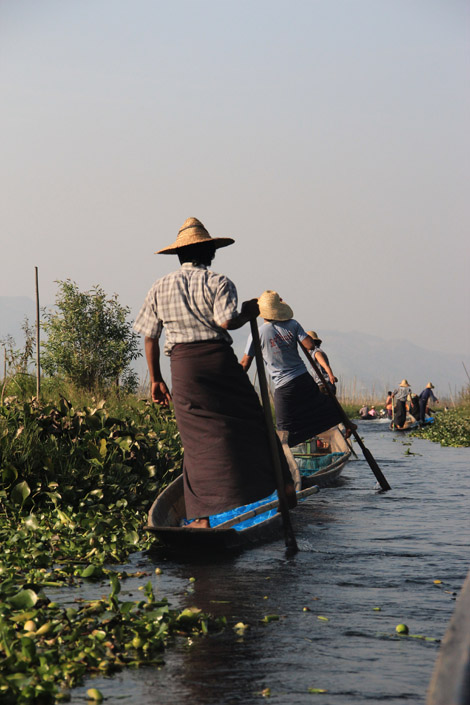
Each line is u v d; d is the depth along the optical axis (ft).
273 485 20.11
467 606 5.09
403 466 42.78
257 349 20.63
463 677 4.41
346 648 11.49
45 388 54.03
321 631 12.34
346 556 18.44
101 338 81.15
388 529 22.31
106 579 15.88
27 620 11.93
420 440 72.18
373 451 56.08
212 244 21.56
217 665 10.72
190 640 11.83
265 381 20.48
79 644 11.13
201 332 20.18
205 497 19.76
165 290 20.58
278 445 20.48
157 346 21.49
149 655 11.09
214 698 9.55
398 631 12.28
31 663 10.26
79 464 25.59
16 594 13.25
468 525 23.00
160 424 39.81
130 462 26.91
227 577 16.16
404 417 91.71
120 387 71.41
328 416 36.19
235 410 20.06
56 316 80.79
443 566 17.29
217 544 18.20
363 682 10.12
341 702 9.43
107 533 20.17
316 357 36.40
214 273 20.53
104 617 12.21
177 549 18.57
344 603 14.08
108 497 23.98
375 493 30.91
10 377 48.96
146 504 24.61
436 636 12.10
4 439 24.53
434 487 32.91
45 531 19.57
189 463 20.15
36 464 23.99
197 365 20.07
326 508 26.63
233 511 24.26
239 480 19.61
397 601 14.24
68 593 14.46
